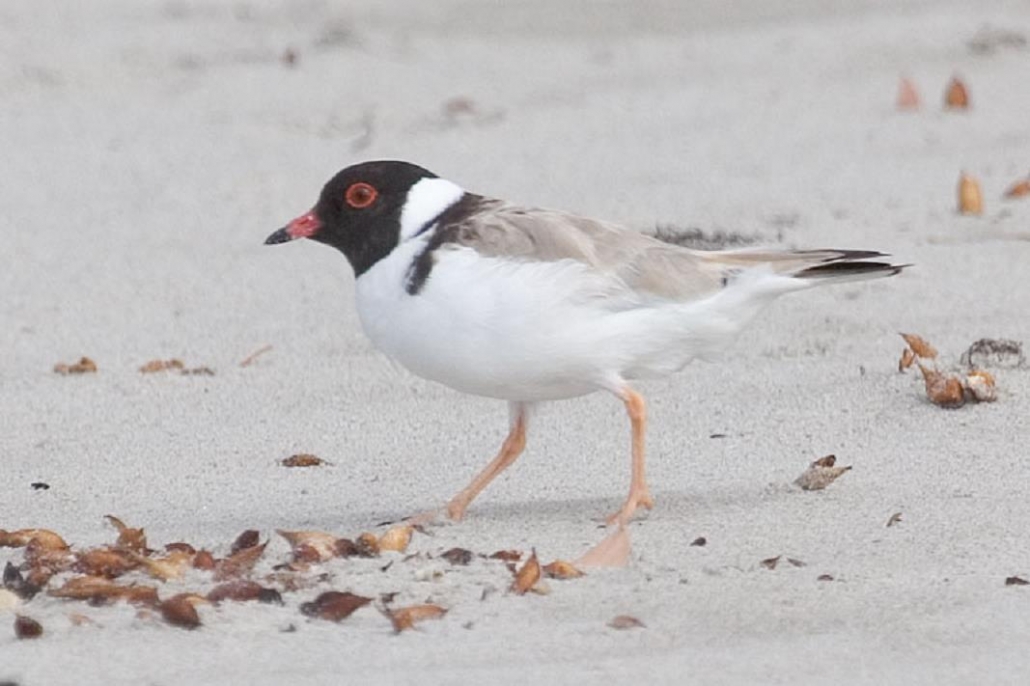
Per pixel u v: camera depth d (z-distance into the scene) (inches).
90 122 799.7
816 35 910.4
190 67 884.0
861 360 505.4
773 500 404.5
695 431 459.8
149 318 577.9
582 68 880.3
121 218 676.7
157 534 396.5
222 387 513.7
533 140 756.6
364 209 393.1
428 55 909.8
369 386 510.3
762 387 489.1
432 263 378.6
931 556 363.9
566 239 378.0
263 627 328.5
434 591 345.1
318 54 905.5
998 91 794.2
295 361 534.0
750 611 335.0
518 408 407.2
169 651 317.7
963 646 317.7
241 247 644.1
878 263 390.6
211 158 747.4
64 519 411.2
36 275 617.9
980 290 557.6
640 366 389.1
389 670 308.7
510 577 352.5
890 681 303.3
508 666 309.9
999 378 479.2
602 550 364.2
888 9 960.9
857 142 732.0
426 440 465.1
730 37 927.0
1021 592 342.3
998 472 418.0
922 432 449.1
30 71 871.1
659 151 732.0
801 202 653.3
